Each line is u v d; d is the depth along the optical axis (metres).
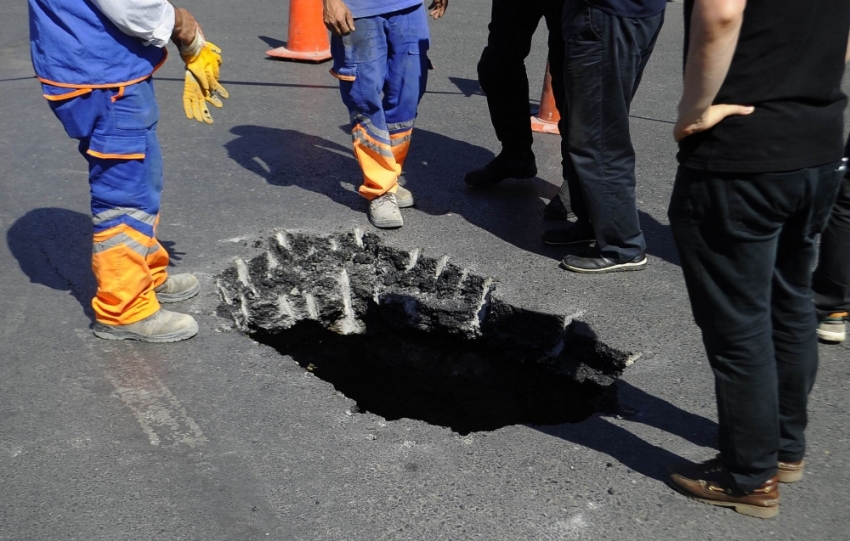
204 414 3.12
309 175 5.29
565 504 2.74
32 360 3.39
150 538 2.55
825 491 2.82
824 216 2.49
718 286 2.43
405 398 4.38
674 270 4.28
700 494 2.73
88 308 3.79
